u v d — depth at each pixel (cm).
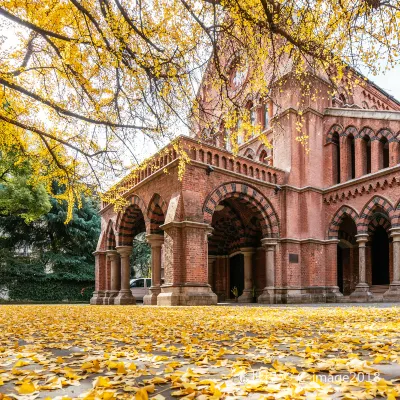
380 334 567
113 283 2344
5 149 1375
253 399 253
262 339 538
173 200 1669
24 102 1177
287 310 1199
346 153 2139
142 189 1998
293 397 245
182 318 914
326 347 450
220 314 1039
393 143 1894
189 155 1697
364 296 1895
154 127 1009
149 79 913
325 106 2295
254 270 2439
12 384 309
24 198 2636
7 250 3269
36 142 1323
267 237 1981
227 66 924
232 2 716
